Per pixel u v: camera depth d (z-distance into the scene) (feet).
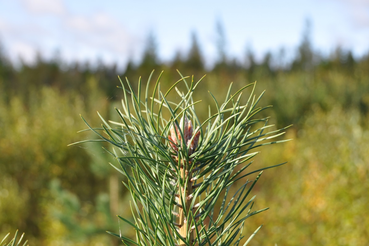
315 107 36.32
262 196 20.15
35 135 23.91
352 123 25.85
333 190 17.53
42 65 82.33
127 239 2.03
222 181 2.19
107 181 20.11
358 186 16.93
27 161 23.13
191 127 2.30
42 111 28.94
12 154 23.17
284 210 17.80
